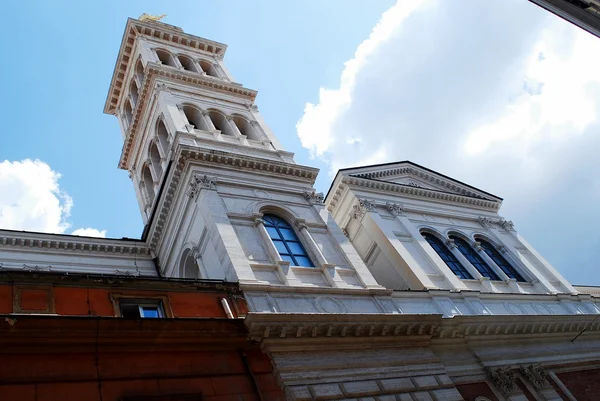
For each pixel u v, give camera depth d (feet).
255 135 111.45
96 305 56.90
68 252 91.61
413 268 96.37
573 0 66.64
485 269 108.88
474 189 133.69
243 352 59.16
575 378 85.87
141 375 52.13
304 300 69.67
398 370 66.08
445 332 77.41
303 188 94.48
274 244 79.20
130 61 140.26
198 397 52.95
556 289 110.83
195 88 118.93
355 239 110.32
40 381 47.29
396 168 126.52
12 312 52.37
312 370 60.18
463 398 71.00
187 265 89.35
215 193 83.10
